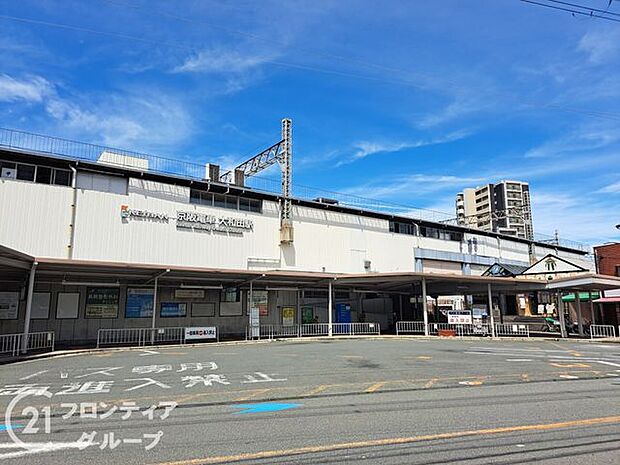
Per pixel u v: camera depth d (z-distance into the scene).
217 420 6.93
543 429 6.37
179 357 15.93
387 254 35.19
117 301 23.02
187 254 25.42
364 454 5.30
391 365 13.45
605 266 37.03
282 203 29.97
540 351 18.58
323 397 8.73
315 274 25.47
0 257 15.52
